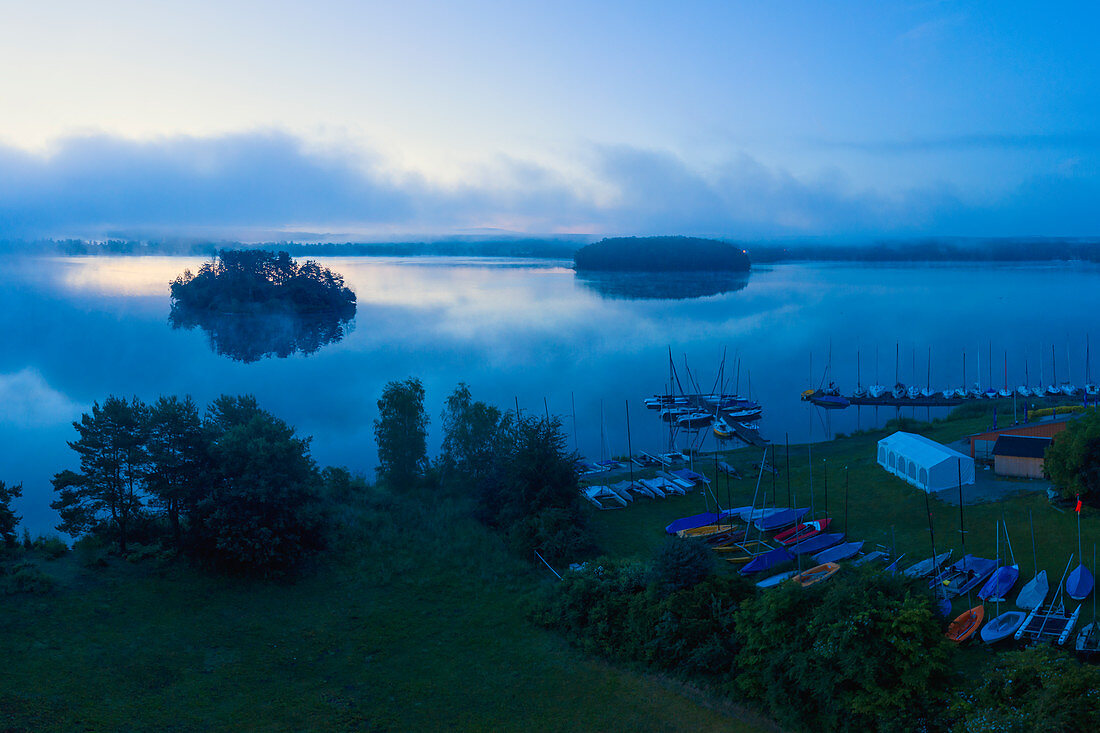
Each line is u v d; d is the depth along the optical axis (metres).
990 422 90.75
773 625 35.16
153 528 51.31
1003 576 44.81
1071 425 54.44
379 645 42.72
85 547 49.94
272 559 48.91
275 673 39.25
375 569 52.06
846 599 33.47
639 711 36.09
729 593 40.94
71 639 39.25
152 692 36.34
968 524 54.22
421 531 59.78
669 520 64.25
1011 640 38.25
